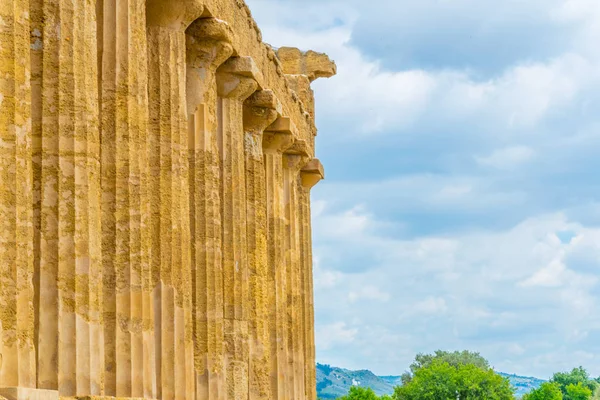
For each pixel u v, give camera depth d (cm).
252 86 3409
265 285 3756
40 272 1991
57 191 2014
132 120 2347
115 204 2303
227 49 3070
